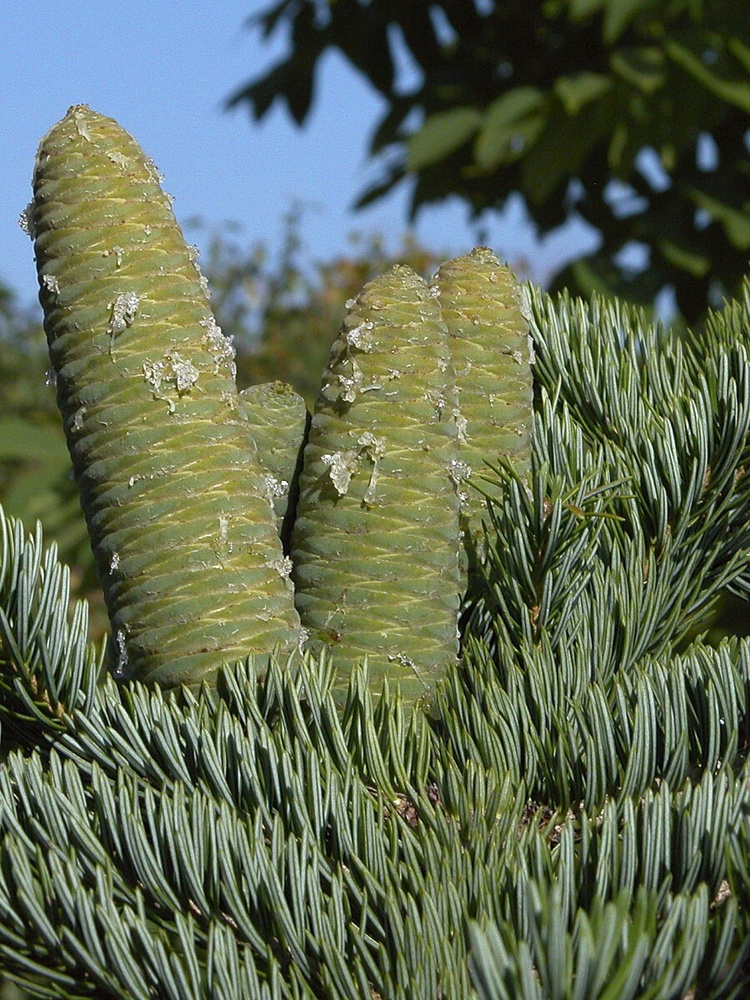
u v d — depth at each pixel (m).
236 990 0.67
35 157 0.76
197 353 0.75
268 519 0.76
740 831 0.69
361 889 0.70
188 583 0.75
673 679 0.75
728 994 0.67
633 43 1.84
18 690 0.75
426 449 0.76
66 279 0.75
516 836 0.71
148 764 0.73
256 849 0.70
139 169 0.76
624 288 1.90
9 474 2.55
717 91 1.67
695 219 1.95
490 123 1.76
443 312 0.81
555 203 2.08
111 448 0.75
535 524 0.78
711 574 0.84
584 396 0.86
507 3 2.10
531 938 0.66
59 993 0.69
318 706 0.73
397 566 0.76
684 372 0.88
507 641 0.77
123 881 0.71
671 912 0.67
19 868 0.69
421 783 0.73
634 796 0.73
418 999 0.67
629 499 0.82
